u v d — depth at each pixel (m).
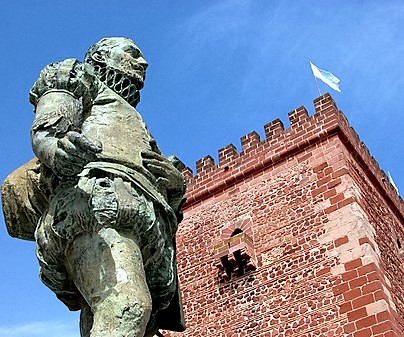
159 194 3.65
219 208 24.61
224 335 21.36
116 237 3.29
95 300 3.14
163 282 3.70
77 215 3.29
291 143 23.78
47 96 3.49
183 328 4.08
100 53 4.19
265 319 20.66
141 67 4.28
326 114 23.48
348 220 20.72
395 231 24.12
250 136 25.33
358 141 24.45
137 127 3.87
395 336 17.94
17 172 3.81
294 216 22.14
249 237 22.77
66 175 3.25
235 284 22.20
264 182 23.86
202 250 24.03
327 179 22.09
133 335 3.02
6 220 3.86
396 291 20.45
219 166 25.55
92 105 3.78
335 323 18.98
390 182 26.91
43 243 3.44
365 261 19.53
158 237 3.54
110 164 3.49
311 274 20.44
